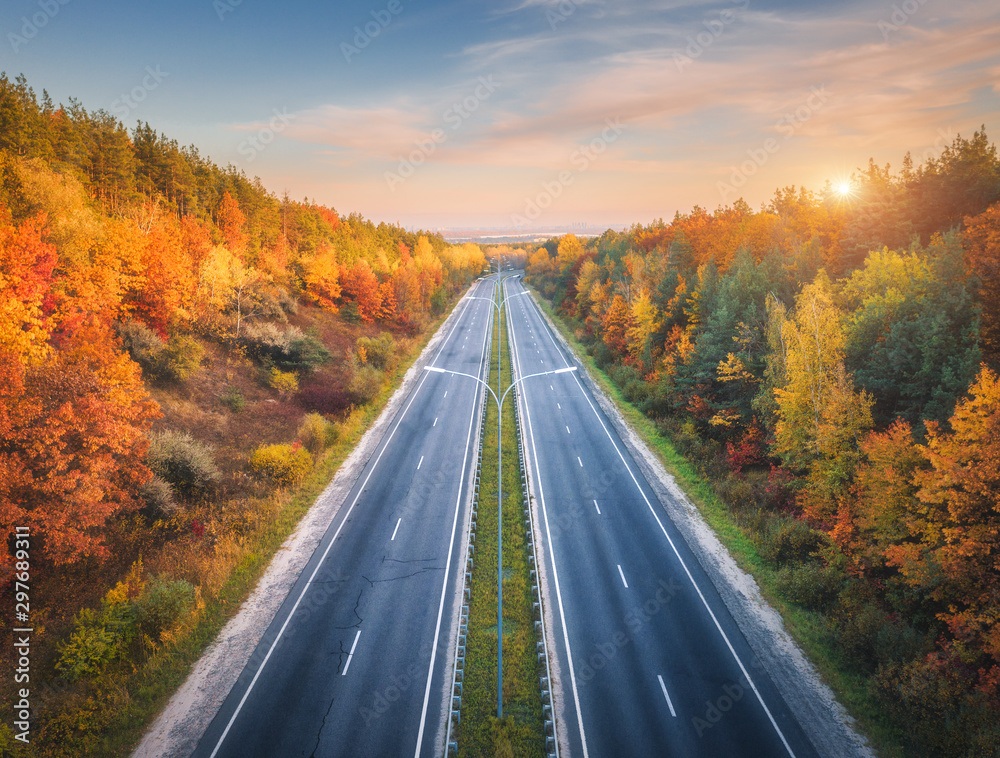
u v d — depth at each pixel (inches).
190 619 778.2
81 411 829.8
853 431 938.7
